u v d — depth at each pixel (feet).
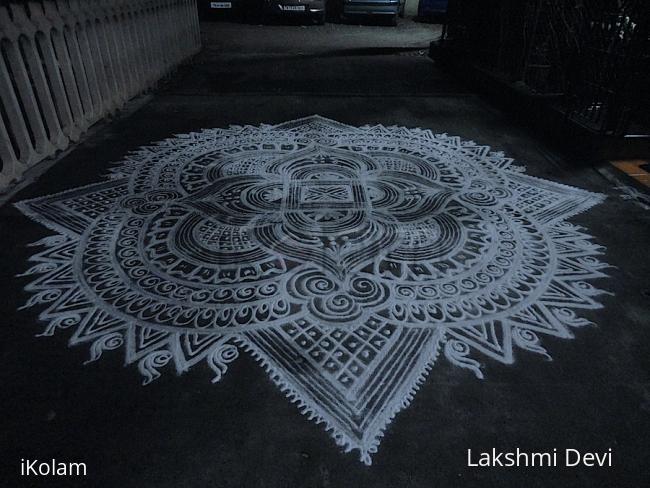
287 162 13.48
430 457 5.24
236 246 9.21
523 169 13.23
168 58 22.95
